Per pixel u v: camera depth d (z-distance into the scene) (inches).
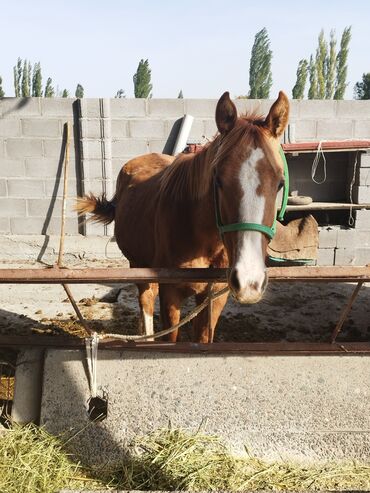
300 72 900.6
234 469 75.5
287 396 79.7
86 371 81.4
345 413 79.6
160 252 100.0
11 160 240.1
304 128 240.7
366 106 239.5
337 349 80.5
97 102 232.5
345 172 241.6
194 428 79.3
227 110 73.2
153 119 238.7
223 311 169.3
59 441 78.7
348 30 919.7
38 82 1139.3
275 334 151.2
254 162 64.1
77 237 245.9
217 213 70.6
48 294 189.3
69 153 240.4
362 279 70.4
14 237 245.0
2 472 72.6
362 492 64.0
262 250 63.5
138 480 74.8
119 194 153.4
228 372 80.4
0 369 93.4
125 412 79.8
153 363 81.0
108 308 173.2
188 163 92.9
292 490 66.9
